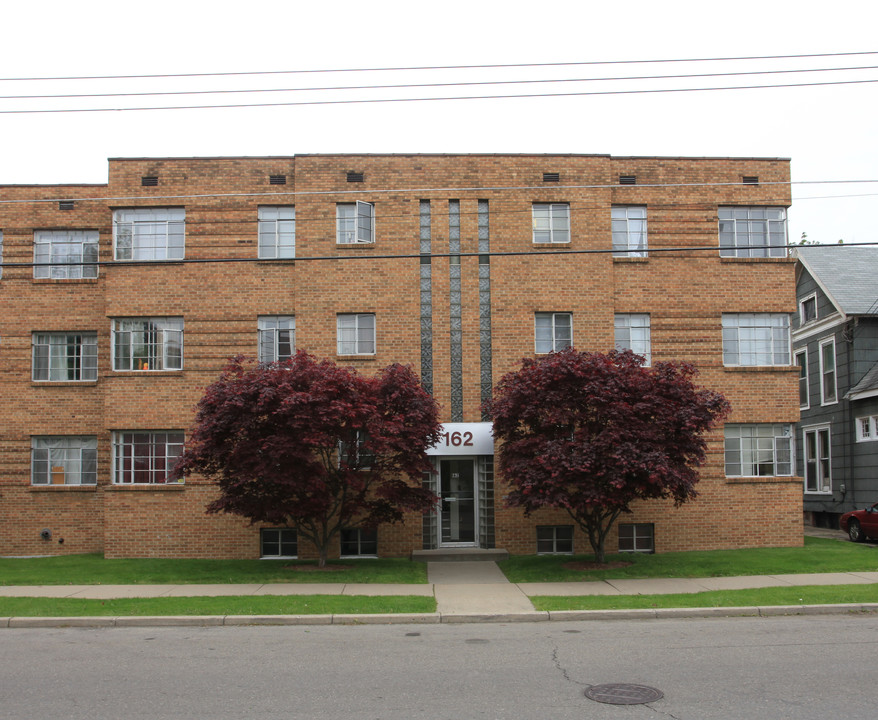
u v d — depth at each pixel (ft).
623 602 44.93
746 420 68.49
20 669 30.86
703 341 68.95
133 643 36.27
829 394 94.99
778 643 34.55
